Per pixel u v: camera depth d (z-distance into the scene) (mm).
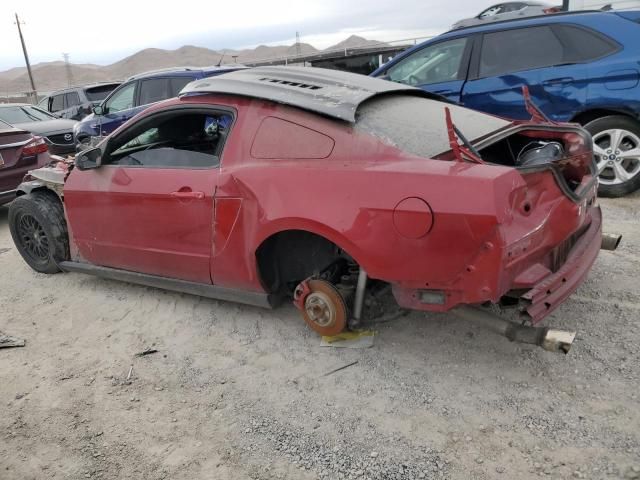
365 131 2998
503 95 5836
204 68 9070
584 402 2689
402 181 2689
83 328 4023
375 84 3695
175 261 3781
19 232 5105
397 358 3207
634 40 5230
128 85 9602
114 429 2863
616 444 2410
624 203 5516
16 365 3598
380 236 2730
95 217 4188
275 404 2930
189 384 3195
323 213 2902
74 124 11906
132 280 4246
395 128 3088
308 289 3277
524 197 2650
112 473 2559
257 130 3332
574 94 5461
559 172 2898
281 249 3523
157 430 2822
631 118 5355
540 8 8336
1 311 4461
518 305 2697
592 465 2311
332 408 2848
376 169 2809
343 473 2416
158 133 4102
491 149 3748
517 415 2650
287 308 3957
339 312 3201
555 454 2393
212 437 2730
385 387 2965
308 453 2555
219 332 3740
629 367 2910
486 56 5961
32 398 3205
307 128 3141
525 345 3197
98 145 4133
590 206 3369
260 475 2457
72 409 3062
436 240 2592
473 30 6066
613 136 5461
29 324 4180
